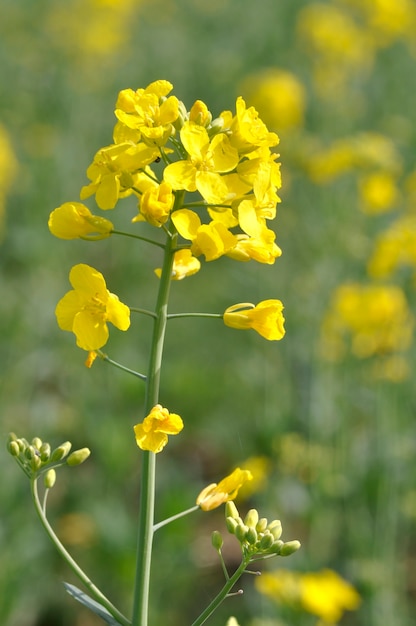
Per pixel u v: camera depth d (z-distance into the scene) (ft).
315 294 27.84
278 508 22.38
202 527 23.88
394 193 28.50
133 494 24.94
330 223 29.25
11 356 26.78
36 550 20.97
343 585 17.40
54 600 20.97
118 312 9.54
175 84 48.16
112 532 21.38
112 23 51.80
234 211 9.80
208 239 9.45
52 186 35.68
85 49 47.42
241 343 31.17
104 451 24.17
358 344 24.27
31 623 20.67
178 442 26.78
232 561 22.52
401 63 43.62
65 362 27.89
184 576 21.34
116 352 28.32
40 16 52.16
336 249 28.43
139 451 25.61
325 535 21.99
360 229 29.63
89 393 26.99
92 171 9.97
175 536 21.42
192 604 21.30
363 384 25.20
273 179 10.00
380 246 23.59
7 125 41.57
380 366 23.13
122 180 9.91
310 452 22.86
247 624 20.70
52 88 43.11
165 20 59.62
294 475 23.38
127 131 10.05
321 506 22.04
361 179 30.50
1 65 45.88
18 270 32.65
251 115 9.78
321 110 40.42
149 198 9.52
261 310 10.36
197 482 25.30
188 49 53.21
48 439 25.29
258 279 30.63
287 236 33.09
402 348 23.26
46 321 28.55
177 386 27.71
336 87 40.09
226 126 9.99
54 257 31.81
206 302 32.71
